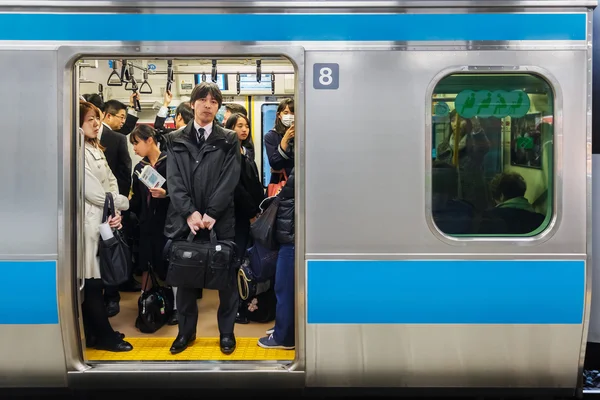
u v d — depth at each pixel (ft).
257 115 17.44
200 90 10.62
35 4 9.61
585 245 9.70
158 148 14.03
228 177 10.68
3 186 9.74
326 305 9.83
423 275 9.75
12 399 10.58
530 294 9.73
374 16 9.68
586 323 9.76
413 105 9.72
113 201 11.27
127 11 9.67
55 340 9.87
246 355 10.85
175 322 13.17
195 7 9.67
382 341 9.86
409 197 9.76
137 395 10.91
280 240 10.95
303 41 9.71
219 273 10.46
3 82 9.70
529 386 9.92
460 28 9.66
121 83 14.98
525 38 9.64
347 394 10.11
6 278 9.78
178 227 10.72
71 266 9.85
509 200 9.90
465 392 10.00
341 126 9.74
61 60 9.66
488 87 9.83
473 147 9.89
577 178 9.67
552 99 9.78
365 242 9.77
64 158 9.70
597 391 10.23
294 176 10.19
